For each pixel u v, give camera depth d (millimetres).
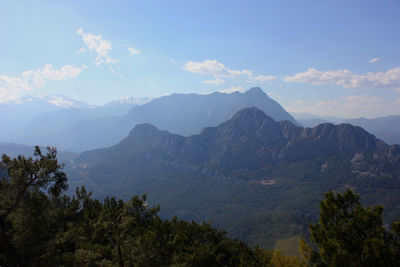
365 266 15102
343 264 15359
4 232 19578
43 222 21609
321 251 17250
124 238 19672
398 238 15438
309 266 18469
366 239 15594
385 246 15188
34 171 20422
